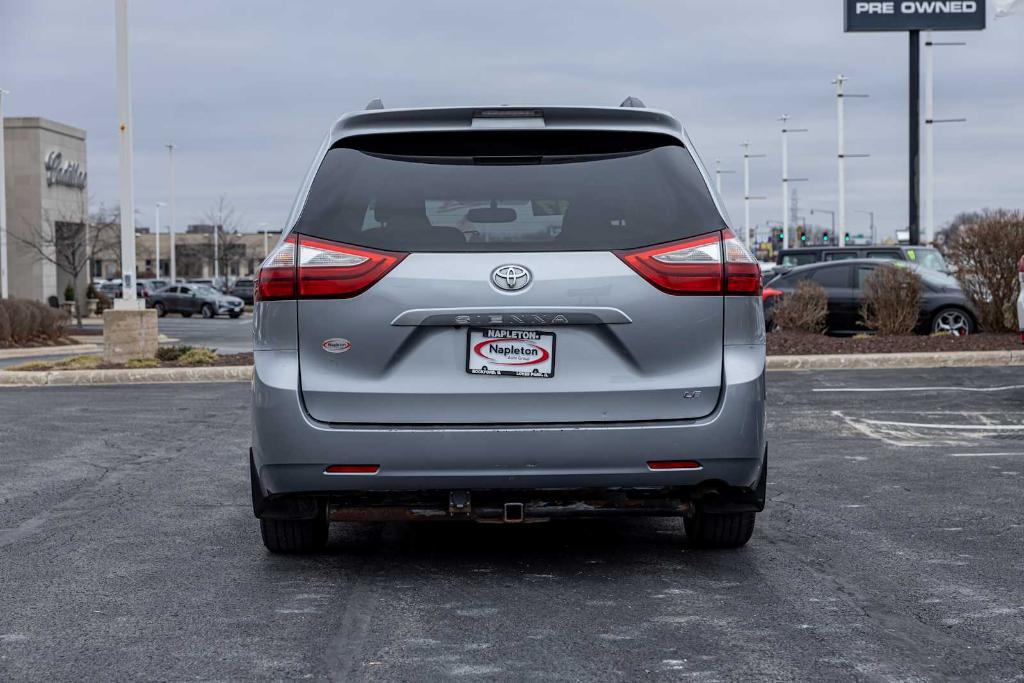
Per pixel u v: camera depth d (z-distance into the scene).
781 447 9.49
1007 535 6.31
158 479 8.29
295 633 4.64
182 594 5.23
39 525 6.76
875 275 19.23
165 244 126.19
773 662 4.24
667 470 4.94
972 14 38.53
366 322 4.89
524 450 4.87
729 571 5.57
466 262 4.89
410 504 5.11
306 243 4.97
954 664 4.21
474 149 5.05
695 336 4.95
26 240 50.19
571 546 6.12
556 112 5.01
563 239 4.93
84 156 56.41
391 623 4.76
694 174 5.09
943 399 12.52
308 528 5.77
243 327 44.91
